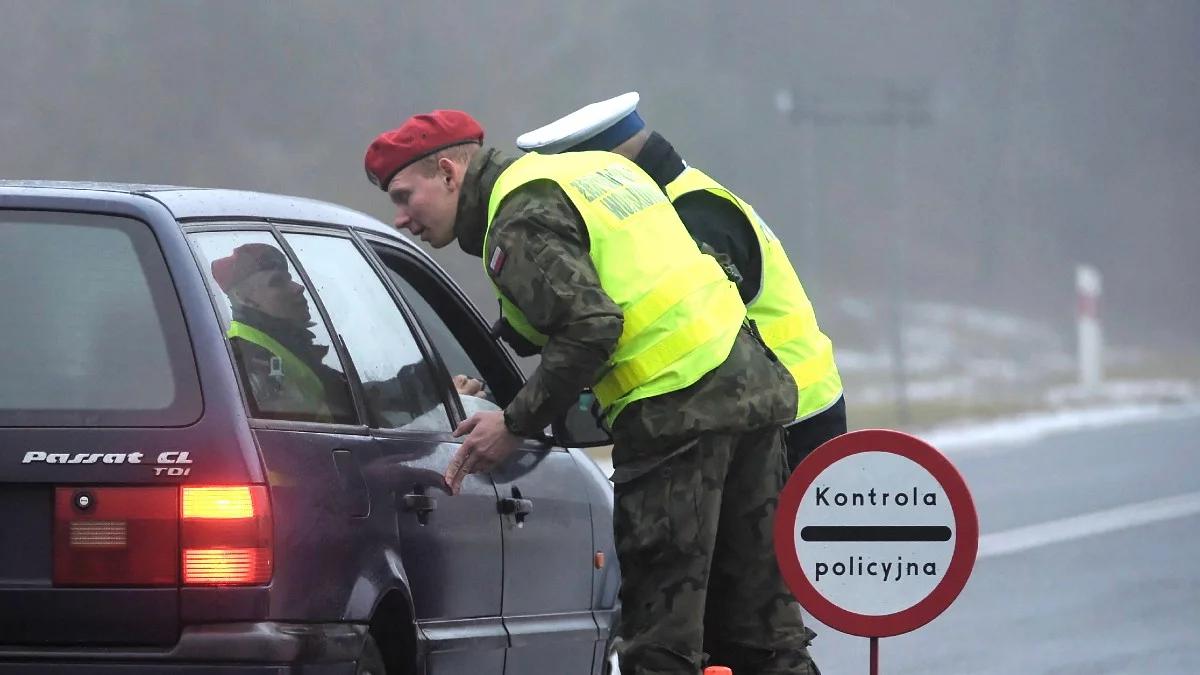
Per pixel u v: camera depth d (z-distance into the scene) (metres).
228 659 13.16
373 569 14.38
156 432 13.35
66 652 13.24
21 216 13.91
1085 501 50.50
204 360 13.51
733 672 16.33
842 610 14.48
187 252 13.78
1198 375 152.00
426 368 16.81
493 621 16.69
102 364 13.54
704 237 17.97
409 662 14.93
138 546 13.24
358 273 16.28
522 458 17.86
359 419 15.03
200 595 13.19
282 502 13.49
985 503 50.25
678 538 14.99
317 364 14.70
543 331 14.79
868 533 14.45
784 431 16.39
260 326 14.22
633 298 15.02
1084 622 30.98
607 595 19.62
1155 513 47.50
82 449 13.32
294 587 13.49
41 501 13.38
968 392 128.12
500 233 14.88
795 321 18.62
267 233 15.04
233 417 13.41
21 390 13.51
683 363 15.03
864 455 14.44
